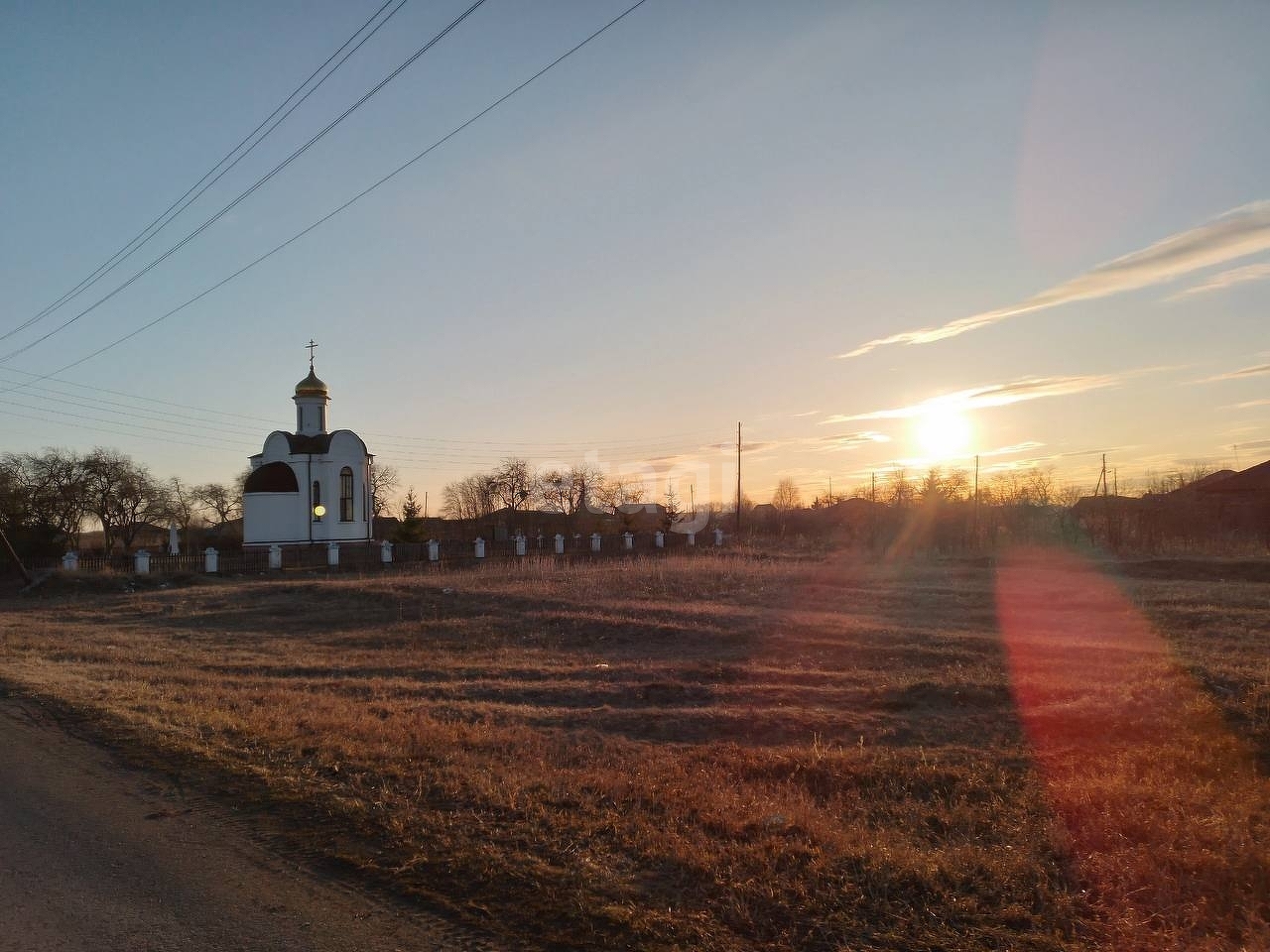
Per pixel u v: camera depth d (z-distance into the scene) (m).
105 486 61.19
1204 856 5.62
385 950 4.57
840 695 12.39
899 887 5.22
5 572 35.75
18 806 7.03
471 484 89.69
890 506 57.88
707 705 12.10
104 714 10.41
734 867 5.57
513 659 16.84
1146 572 29.95
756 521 71.06
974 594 24.86
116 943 4.64
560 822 6.44
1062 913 4.89
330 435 50.41
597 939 4.68
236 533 67.56
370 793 7.20
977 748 9.30
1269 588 24.28
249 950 4.57
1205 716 9.96
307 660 16.66
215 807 6.95
